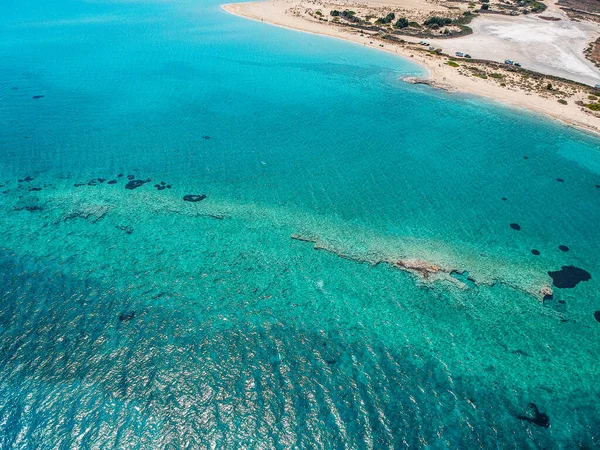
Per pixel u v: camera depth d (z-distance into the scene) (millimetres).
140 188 54625
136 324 35969
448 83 91438
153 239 45812
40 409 29453
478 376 33188
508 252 46344
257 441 28156
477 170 61312
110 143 65188
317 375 32594
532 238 48562
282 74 96250
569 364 34562
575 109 78438
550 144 68188
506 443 28938
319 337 35625
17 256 42781
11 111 74062
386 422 29641
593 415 30969
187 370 32500
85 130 68688
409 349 35031
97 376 31781
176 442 27891
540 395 32062
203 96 83812
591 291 41750
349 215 51125
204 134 69062
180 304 38031
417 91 88188
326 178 58406
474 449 28469
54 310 36969
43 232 46281
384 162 62719
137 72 94750
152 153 62906
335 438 28516
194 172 58594
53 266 41656
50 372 31906
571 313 39219
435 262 44250
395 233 48375
